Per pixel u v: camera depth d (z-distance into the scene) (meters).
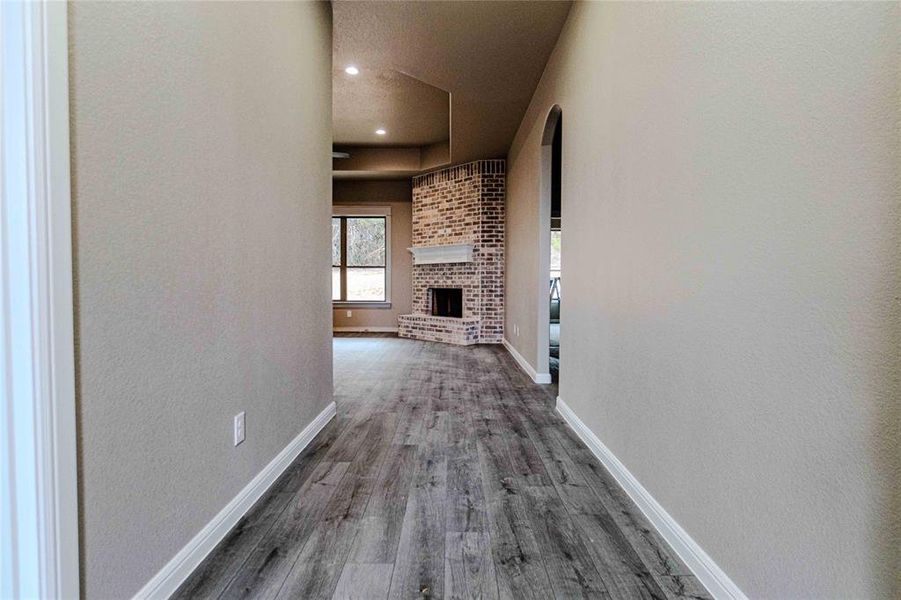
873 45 0.84
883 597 0.83
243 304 1.77
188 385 1.41
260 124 1.90
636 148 1.90
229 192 1.65
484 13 3.02
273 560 1.48
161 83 1.26
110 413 1.09
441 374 4.60
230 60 1.64
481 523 1.73
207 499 1.52
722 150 1.29
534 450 2.50
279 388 2.13
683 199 1.51
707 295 1.37
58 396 0.94
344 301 8.69
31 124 0.89
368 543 1.59
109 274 1.09
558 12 3.00
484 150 6.30
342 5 2.93
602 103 2.33
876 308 0.84
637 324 1.89
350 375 4.54
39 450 0.91
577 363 2.83
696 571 1.42
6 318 0.90
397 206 8.52
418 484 2.06
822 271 0.95
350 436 2.70
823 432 0.95
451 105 4.62
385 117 5.88
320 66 2.72
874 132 0.84
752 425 1.17
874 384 0.85
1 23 0.88
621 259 2.06
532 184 4.47
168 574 1.30
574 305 2.91
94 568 1.05
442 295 7.89
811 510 0.98
